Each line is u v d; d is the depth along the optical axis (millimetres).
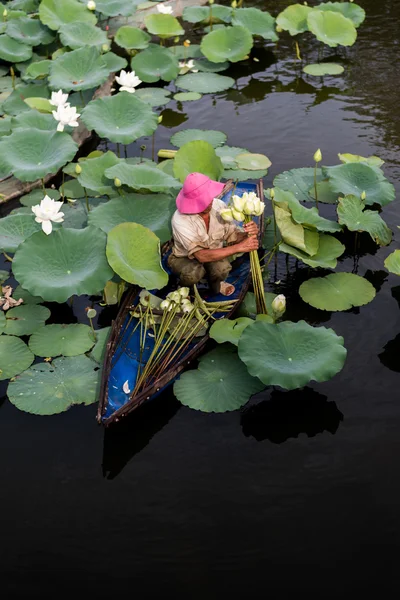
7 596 3139
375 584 3127
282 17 8609
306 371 3869
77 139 7008
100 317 4852
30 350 4465
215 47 8258
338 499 3523
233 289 4852
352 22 8492
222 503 3541
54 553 3332
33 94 7426
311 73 7977
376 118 7059
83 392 4125
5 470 3758
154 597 3117
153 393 4016
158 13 8852
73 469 3760
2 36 8117
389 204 5797
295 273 5168
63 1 8508
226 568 3227
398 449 3775
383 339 4516
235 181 5676
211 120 7277
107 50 8078
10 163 5551
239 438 3900
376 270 5148
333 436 3881
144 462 3787
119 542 3371
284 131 6949
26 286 4395
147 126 6105
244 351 3992
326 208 5777
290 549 3297
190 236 4457
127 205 5094
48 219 4559
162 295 4918
